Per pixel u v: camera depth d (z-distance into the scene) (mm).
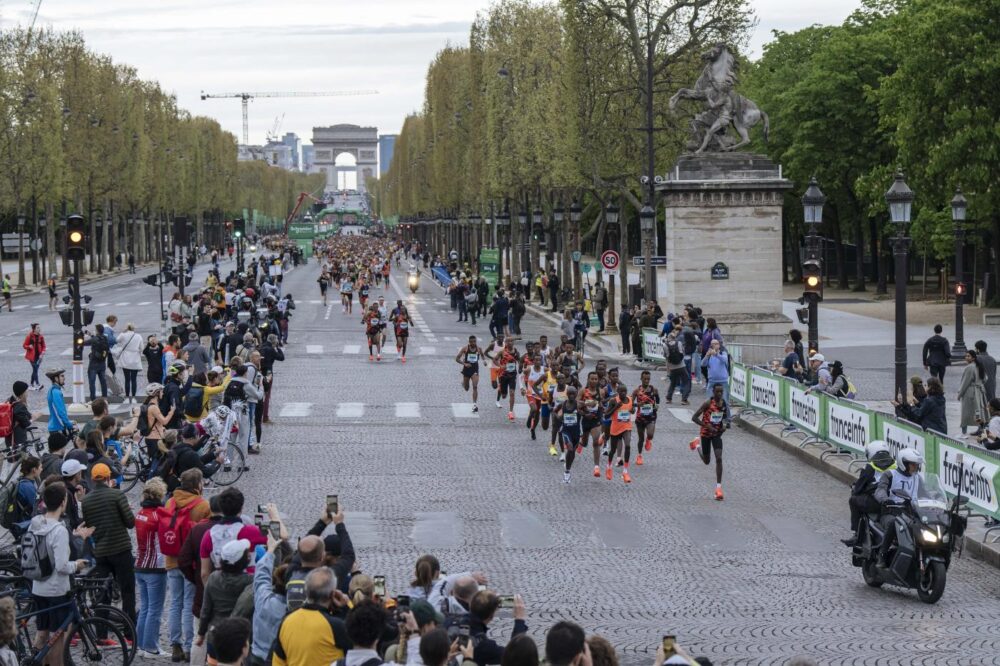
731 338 63188
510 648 11102
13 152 121562
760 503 31812
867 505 24047
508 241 122062
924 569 22812
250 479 34094
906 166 80500
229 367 41438
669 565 25672
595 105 80062
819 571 25344
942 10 75812
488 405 48625
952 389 51344
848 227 130250
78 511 23344
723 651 19422
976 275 97938
